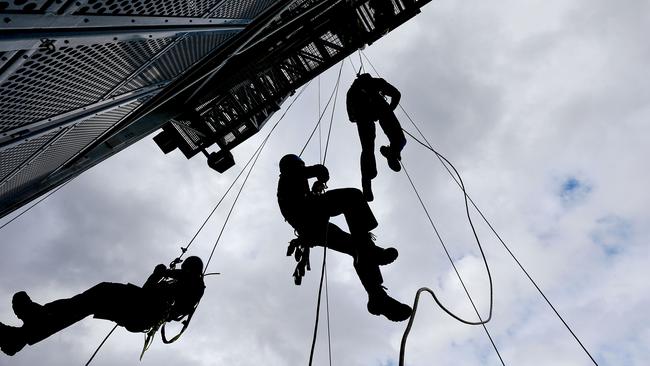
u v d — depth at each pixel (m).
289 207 3.39
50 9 2.15
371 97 3.85
